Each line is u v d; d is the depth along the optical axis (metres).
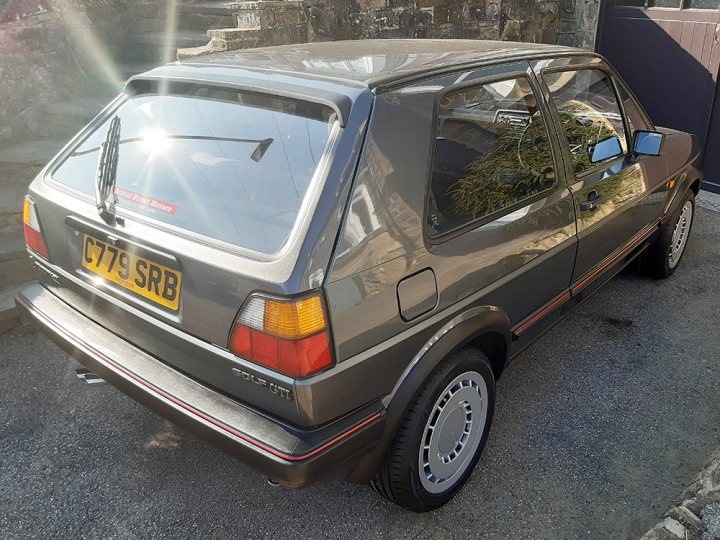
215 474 2.81
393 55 2.67
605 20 6.77
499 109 2.68
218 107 2.43
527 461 2.89
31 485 2.74
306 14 5.75
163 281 2.22
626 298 4.39
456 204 2.43
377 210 2.10
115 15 6.11
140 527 2.54
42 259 2.78
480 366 2.58
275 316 1.91
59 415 3.18
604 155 3.30
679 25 6.14
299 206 2.02
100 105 5.47
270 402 2.03
